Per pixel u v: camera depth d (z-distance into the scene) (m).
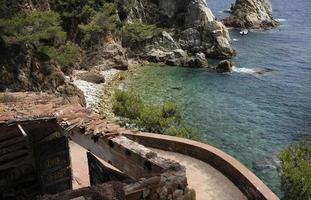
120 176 13.41
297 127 44.78
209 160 18.17
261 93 56.19
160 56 72.69
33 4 58.88
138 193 10.34
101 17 69.56
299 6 156.62
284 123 45.84
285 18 125.75
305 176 23.36
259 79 62.59
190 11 81.62
